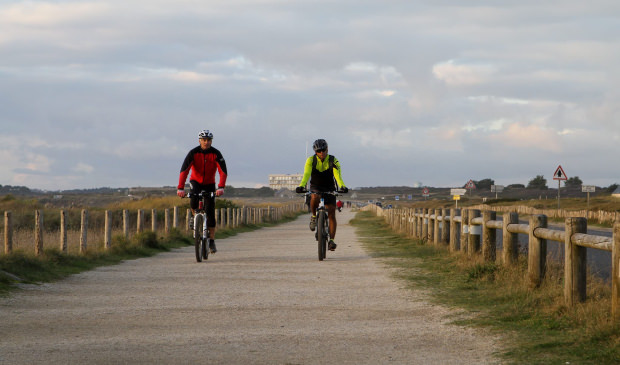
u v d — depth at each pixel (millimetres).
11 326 6418
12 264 10234
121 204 48938
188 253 16734
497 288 8602
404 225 24781
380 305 7785
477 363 4969
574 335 5578
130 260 14234
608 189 139000
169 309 7535
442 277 10305
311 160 13352
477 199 110188
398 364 4996
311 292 8914
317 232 13766
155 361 5047
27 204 42375
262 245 19766
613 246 5664
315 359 5160
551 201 74938
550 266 8148
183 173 13266
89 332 6180
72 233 20375
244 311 7410
